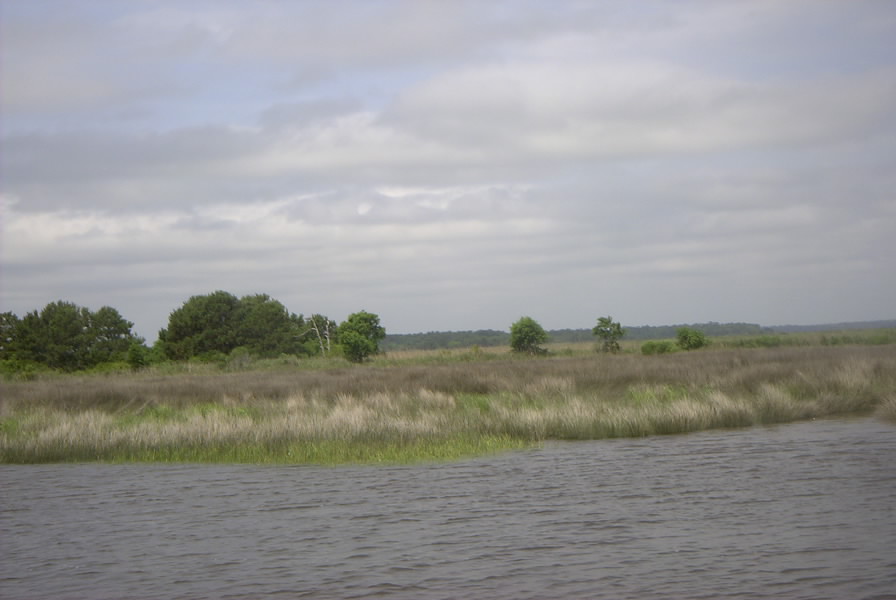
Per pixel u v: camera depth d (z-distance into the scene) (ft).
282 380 134.51
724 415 77.51
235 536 42.73
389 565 36.86
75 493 55.11
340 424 74.13
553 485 52.44
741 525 40.98
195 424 76.79
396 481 55.67
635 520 42.80
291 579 35.50
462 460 63.72
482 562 36.76
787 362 120.67
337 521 45.06
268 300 285.64
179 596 33.91
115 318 268.21
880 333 226.79
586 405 82.17
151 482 58.59
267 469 62.90
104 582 35.94
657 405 80.64
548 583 33.71
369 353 221.66
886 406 78.48
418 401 92.84
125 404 106.52
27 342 244.83
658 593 32.09
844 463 55.16
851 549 36.50
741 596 31.42
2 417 94.17
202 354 251.60
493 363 168.35
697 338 205.26
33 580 36.42
